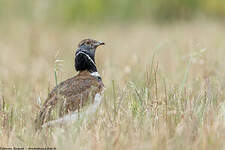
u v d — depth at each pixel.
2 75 32.03
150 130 17.95
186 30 48.28
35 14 58.97
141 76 27.48
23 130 18.91
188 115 19.27
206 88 23.00
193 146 16.72
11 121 19.94
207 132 17.38
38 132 18.61
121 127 18.22
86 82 20.89
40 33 49.03
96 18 62.78
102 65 32.66
